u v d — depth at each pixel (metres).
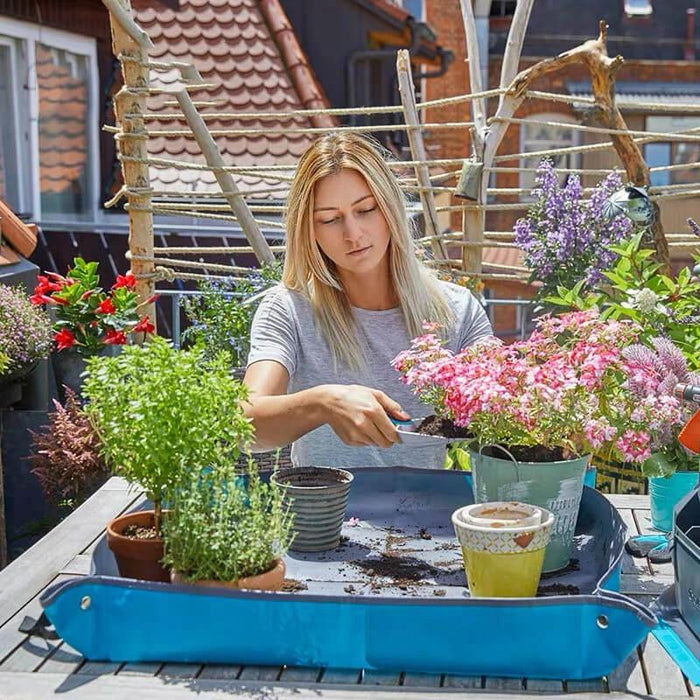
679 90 14.96
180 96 4.46
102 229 7.78
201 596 1.33
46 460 3.98
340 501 1.65
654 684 1.31
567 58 4.10
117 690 1.28
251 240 4.61
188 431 1.40
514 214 14.78
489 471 1.53
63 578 1.69
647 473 1.84
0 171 7.57
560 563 1.56
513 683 1.31
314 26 11.36
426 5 14.26
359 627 1.32
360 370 2.19
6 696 1.26
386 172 2.11
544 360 1.67
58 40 8.11
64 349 4.50
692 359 2.31
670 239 4.86
